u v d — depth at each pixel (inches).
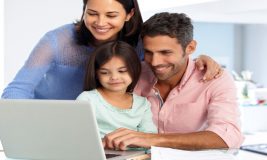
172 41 41.6
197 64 48.6
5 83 84.5
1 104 33.1
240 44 120.9
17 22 85.8
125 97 48.6
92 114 30.1
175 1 66.7
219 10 69.1
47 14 87.8
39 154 34.2
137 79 48.9
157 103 49.6
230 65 119.8
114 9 44.8
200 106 46.8
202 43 115.1
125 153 35.6
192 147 38.8
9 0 84.6
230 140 41.0
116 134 37.1
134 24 48.8
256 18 82.6
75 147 32.2
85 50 51.8
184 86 47.8
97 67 46.9
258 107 94.5
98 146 31.3
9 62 85.3
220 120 42.6
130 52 46.4
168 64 42.9
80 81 53.4
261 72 115.7
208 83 46.8
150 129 47.4
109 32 46.1
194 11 70.5
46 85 53.0
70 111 30.7
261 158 65.3
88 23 46.0
